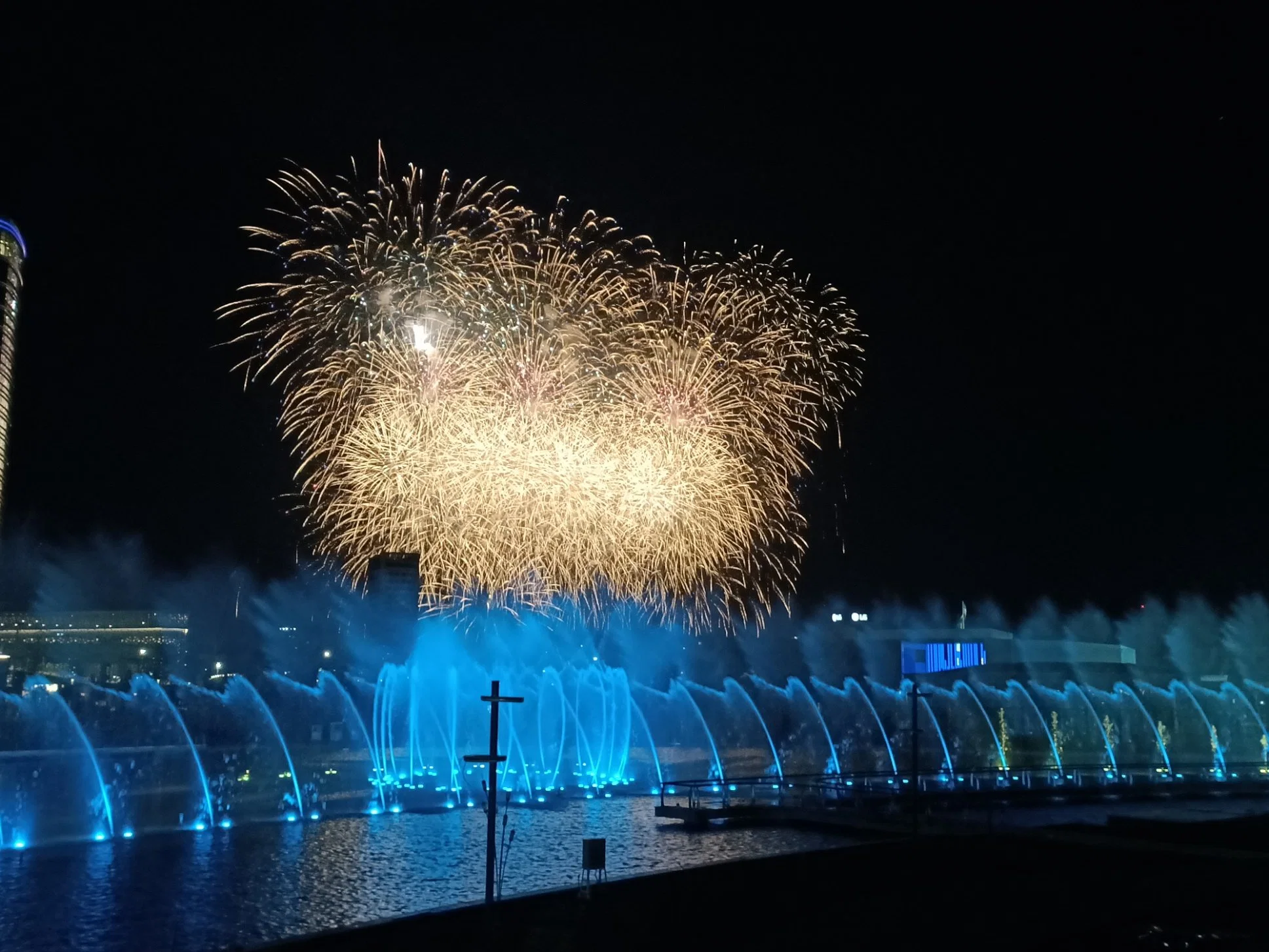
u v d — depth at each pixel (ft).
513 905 74.18
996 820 155.94
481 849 137.49
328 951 65.98
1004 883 99.09
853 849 94.38
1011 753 280.31
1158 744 284.41
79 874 120.78
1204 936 80.12
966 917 85.81
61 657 395.34
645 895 78.02
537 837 148.97
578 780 223.10
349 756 240.32
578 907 75.36
